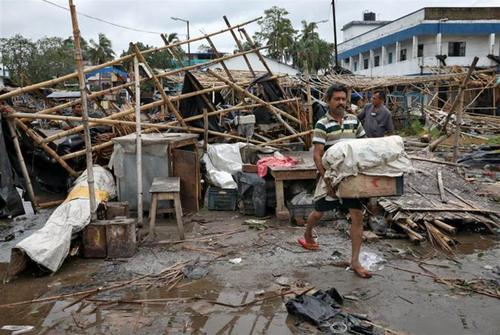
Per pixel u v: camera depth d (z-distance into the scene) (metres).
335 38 27.03
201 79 13.52
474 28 30.44
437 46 30.77
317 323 3.49
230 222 6.48
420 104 22.86
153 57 36.78
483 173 9.80
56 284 4.41
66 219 5.14
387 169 4.13
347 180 4.17
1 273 4.75
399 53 34.62
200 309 3.82
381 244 5.40
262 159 7.37
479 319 3.59
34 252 4.54
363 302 3.89
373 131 7.14
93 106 13.36
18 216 7.15
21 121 7.15
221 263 4.87
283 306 3.85
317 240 5.55
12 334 3.49
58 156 7.59
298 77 15.27
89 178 5.10
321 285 4.24
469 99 23.81
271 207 6.88
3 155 6.36
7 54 42.91
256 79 10.19
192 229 6.14
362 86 19.69
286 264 4.79
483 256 5.00
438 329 3.44
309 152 8.99
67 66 44.28
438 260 4.88
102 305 3.95
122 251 5.06
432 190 6.79
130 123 7.61
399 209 5.89
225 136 8.93
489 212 5.94
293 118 9.89
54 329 3.55
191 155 6.96
